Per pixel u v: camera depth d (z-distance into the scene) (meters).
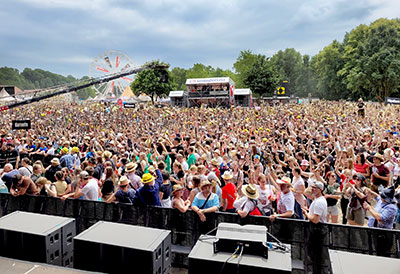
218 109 39.47
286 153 11.76
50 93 16.19
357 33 75.94
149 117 32.81
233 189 6.65
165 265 3.95
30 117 33.19
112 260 3.72
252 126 21.17
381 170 7.90
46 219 4.44
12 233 4.04
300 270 5.10
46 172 9.12
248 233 3.75
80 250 3.83
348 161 8.56
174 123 26.94
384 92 63.75
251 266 3.40
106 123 27.64
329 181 7.29
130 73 17.55
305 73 106.62
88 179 6.65
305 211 6.36
